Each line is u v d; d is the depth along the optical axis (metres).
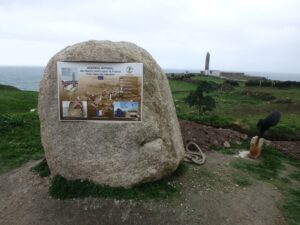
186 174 3.05
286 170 3.65
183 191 2.74
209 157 3.73
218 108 9.48
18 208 2.54
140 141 2.64
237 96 12.31
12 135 4.55
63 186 2.61
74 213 2.42
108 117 2.63
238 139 4.48
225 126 5.08
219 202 2.68
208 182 2.97
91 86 2.62
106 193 2.55
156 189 2.69
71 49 2.65
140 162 2.64
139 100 2.63
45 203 2.54
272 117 3.67
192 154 3.58
